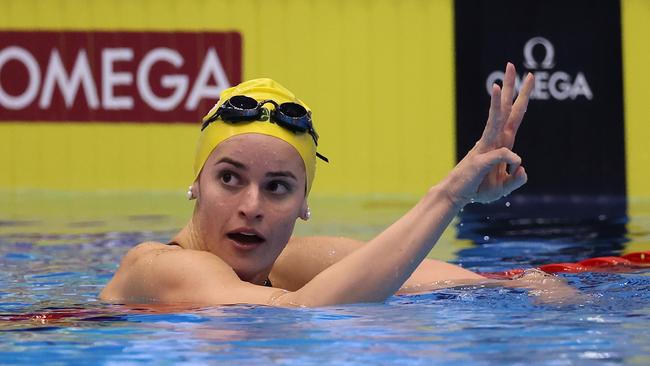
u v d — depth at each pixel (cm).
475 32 3072
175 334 778
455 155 3073
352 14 3080
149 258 968
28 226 2017
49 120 3025
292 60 3075
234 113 918
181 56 3031
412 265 848
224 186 930
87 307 960
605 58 3072
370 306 855
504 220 2189
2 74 3019
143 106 3023
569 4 3058
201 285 902
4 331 823
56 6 3022
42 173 3030
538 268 1262
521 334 765
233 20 3058
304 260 1088
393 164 3072
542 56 3062
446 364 658
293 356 689
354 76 3080
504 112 838
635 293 1001
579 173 3055
